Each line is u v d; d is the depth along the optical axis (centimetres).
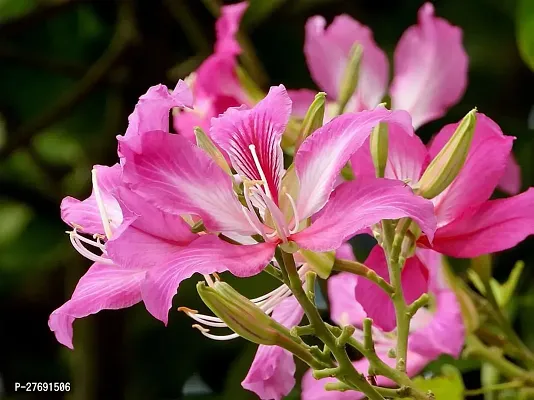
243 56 68
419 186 50
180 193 48
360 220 47
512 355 58
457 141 50
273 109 50
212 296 48
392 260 51
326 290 64
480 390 57
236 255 48
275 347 52
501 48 76
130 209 47
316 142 49
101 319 75
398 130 52
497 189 69
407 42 61
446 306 55
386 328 53
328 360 49
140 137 48
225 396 72
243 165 50
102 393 75
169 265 47
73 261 79
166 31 78
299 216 49
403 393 50
